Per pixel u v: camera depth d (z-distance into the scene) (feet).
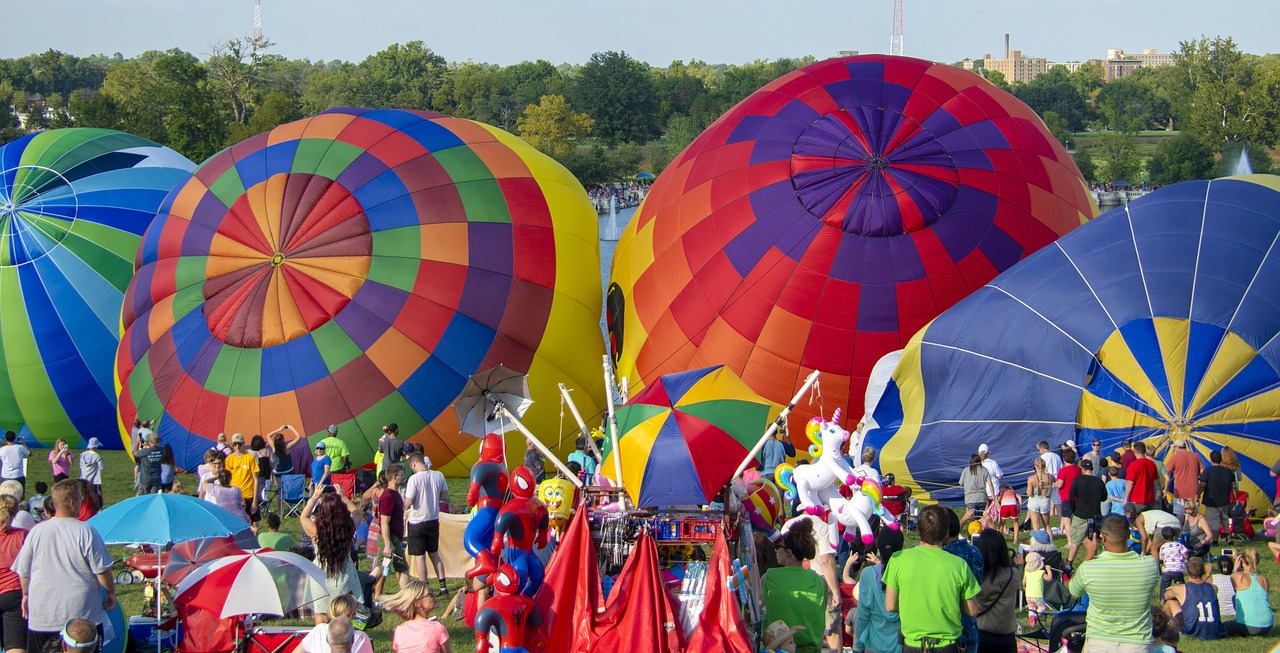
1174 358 105.91
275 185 130.72
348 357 123.75
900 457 112.27
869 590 57.98
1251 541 99.66
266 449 110.52
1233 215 110.11
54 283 146.82
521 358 127.34
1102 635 55.52
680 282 123.95
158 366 129.18
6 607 62.13
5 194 150.30
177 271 131.64
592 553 62.44
